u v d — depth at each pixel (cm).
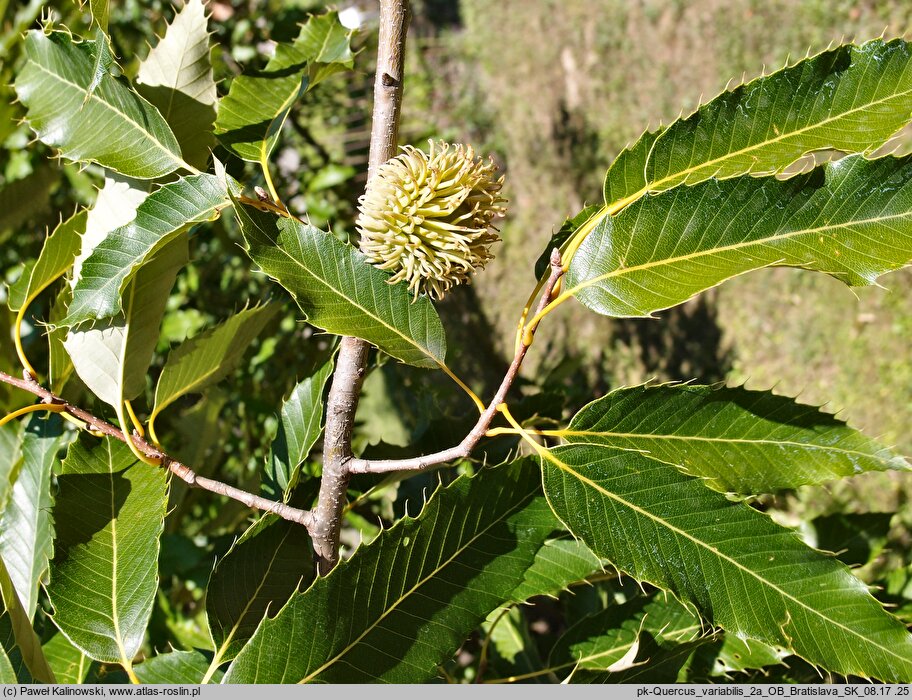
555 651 164
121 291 129
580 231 123
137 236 131
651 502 116
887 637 107
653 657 143
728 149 120
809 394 571
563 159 834
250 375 319
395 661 119
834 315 569
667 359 664
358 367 125
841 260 107
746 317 620
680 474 115
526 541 127
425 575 122
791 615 111
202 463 247
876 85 113
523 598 154
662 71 766
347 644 117
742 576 113
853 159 105
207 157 158
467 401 647
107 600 139
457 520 124
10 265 329
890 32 594
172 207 131
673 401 122
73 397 181
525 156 878
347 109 498
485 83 966
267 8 376
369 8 601
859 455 122
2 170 328
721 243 112
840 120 115
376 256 124
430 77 996
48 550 162
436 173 122
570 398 246
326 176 374
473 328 739
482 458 181
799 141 117
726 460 125
